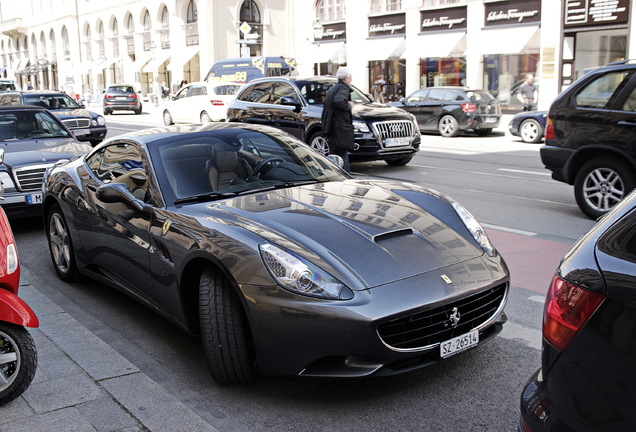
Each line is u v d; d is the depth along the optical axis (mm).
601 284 1989
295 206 3998
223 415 3352
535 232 7121
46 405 3381
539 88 24641
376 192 4371
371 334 3115
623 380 1873
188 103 25219
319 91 12578
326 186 4484
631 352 1868
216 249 3516
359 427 3184
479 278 3504
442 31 28109
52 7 62812
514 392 3488
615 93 7344
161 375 3871
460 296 3352
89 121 16156
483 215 8039
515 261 5996
